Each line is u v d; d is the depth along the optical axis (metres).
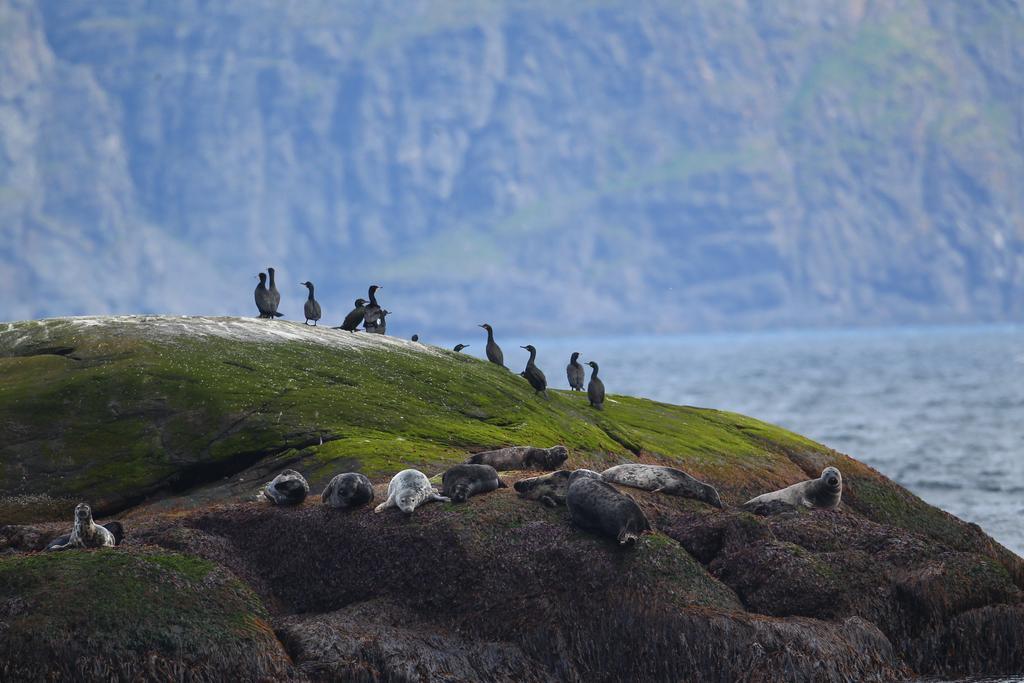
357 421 124.00
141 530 91.00
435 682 78.69
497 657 82.12
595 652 82.62
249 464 117.50
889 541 92.50
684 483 100.69
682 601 83.50
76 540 85.62
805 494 104.94
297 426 121.12
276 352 137.75
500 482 96.06
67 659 73.88
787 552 88.50
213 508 93.69
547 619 83.69
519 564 86.06
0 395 124.94
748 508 106.12
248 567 88.31
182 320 142.50
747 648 81.25
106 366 129.12
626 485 101.44
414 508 89.69
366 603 85.12
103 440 119.56
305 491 94.12
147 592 78.12
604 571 84.94
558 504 91.44
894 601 88.94
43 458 117.44
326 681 77.12
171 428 120.75
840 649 82.75
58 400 123.81
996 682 85.06
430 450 117.69
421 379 139.12
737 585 87.75
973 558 92.19
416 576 86.12
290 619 83.38
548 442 130.25
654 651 82.00
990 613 89.06
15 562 79.00
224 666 76.00
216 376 128.38
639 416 154.62
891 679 83.94
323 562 88.12
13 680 72.94
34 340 137.62
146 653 75.06
